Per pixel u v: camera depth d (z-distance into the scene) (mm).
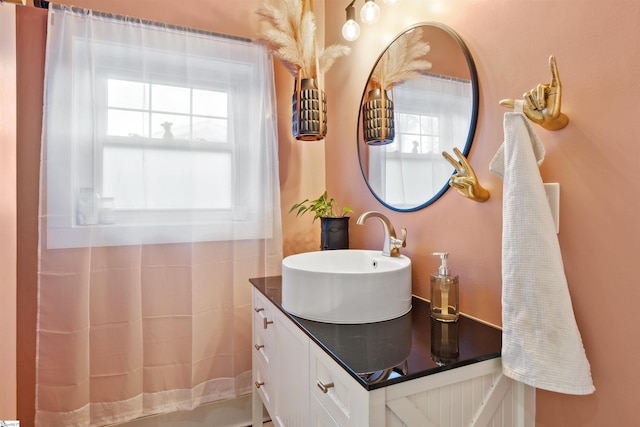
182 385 1583
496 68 917
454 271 1069
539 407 827
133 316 1489
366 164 1526
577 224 737
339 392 774
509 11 879
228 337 1678
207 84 1618
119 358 1482
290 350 1063
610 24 673
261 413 1493
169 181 1553
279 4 1672
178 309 1580
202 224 1618
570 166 747
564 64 754
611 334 683
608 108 679
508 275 763
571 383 684
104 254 1466
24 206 1396
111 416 1474
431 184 1146
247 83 1687
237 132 1664
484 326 951
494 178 930
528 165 741
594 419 714
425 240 1191
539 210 728
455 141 1044
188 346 1582
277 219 1726
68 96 1396
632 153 646
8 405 1102
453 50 1047
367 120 1513
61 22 1393
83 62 1421
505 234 775
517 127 755
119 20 1473
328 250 1498
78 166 1413
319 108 1512
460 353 793
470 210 1010
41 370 1374
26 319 1399
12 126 1202
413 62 1227
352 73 1640
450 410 750
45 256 1373
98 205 1446
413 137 1228
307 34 1538
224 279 1673
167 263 1564
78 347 1397
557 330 699
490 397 800
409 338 878
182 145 1569
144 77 1506
